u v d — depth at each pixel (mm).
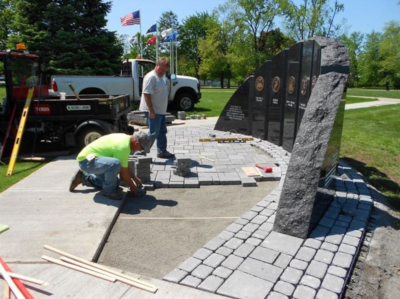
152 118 6098
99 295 2557
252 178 5359
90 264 2939
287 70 7172
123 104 8102
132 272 2957
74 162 6520
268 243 3277
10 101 6988
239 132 9250
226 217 4125
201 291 2594
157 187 5117
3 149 6922
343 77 4238
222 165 6164
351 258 3043
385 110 16531
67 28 19547
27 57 7398
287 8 39781
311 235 3439
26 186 4969
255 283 2664
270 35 46031
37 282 2650
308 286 2635
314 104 4066
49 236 3439
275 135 7816
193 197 4770
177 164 5430
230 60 49438
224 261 2967
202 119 12859
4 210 4082
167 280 2717
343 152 7602
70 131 7281
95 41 19359
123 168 4398
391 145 8398
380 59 58469
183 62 65250
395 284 2869
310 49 6070
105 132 7098
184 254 3273
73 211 4062
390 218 4098
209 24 52656
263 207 4188
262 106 8250
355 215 3924
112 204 4285
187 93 15453
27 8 19469
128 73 14109
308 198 3475
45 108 6945
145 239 3566
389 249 3383
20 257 3035
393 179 5816
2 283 2664
